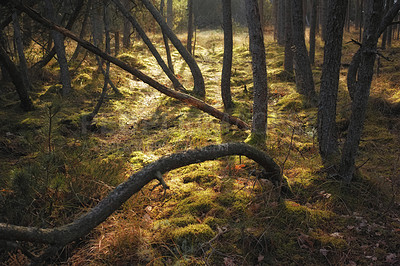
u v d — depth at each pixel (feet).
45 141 15.15
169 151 18.54
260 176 13.46
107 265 9.87
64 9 34.99
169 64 37.55
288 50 36.76
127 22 49.39
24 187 11.85
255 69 17.95
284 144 17.34
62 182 12.72
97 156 17.84
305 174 14.05
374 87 25.29
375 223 11.32
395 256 9.66
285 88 31.37
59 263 10.18
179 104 28.45
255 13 17.42
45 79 33.47
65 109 25.44
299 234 10.82
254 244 10.37
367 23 11.42
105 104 27.73
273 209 11.78
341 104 23.18
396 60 35.12
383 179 13.71
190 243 10.51
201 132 20.84
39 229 8.16
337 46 13.58
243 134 20.03
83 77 32.96
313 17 39.06
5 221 11.05
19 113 24.35
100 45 42.93
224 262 9.74
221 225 11.32
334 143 14.78
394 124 20.17
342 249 10.09
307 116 23.26
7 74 31.50
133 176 9.78
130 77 36.73
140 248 10.30
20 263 9.37
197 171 15.37
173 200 13.20
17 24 28.58
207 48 61.41
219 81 36.70
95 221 9.07
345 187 12.91
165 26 30.35
